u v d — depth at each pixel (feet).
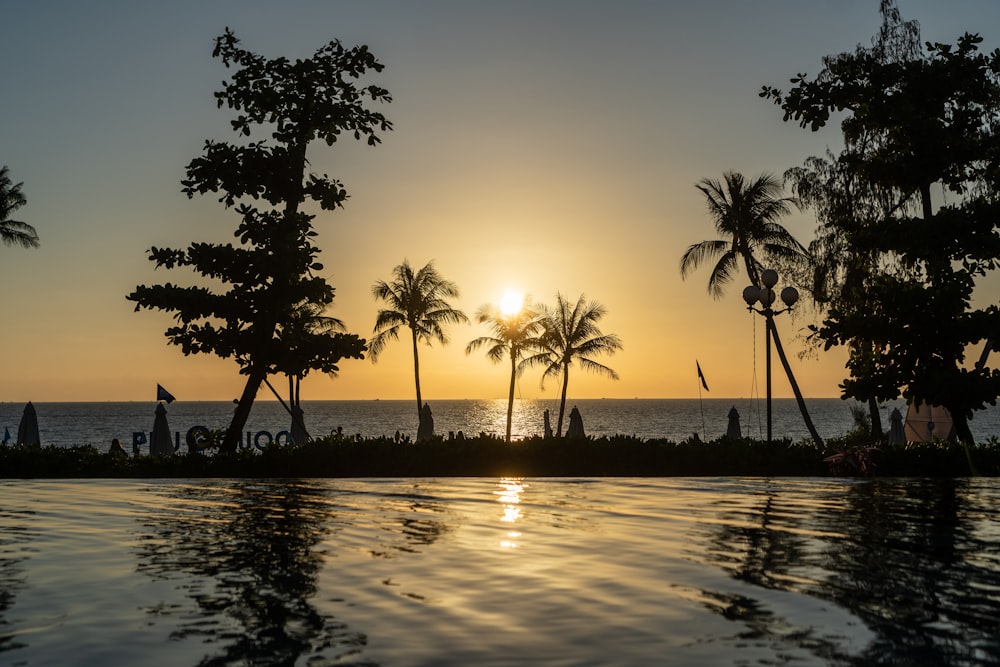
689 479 63.67
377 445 74.59
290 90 89.10
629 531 36.22
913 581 26.32
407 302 180.65
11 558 30.63
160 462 73.82
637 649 19.56
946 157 82.74
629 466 72.28
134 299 85.61
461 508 44.60
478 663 18.60
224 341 86.84
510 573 27.58
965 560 29.50
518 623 21.72
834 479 63.46
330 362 88.79
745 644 19.89
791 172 129.80
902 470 68.49
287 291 86.99
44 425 457.68
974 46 83.10
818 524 38.04
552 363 191.62
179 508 45.19
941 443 72.69
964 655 19.13
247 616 22.59
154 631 21.29
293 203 89.92
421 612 22.88
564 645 19.89
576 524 38.24
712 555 30.48
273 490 55.16
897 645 19.84
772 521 38.91
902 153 87.30
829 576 27.07
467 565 28.91
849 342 91.91
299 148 87.76
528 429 384.88
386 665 18.56
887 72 85.05
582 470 72.02
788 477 65.72
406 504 46.68
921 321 78.23
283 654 19.39
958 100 85.25
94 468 74.13
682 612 22.72
